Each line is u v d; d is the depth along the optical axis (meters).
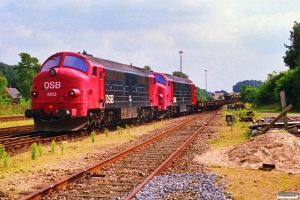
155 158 12.49
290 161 10.86
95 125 21.22
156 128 24.86
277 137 12.10
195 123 27.92
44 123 18.69
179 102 40.31
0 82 75.50
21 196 7.76
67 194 7.77
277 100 51.53
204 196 7.42
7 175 10.07
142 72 29.73
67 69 18.73
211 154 13.12
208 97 186.62
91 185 8.60
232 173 9.81
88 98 19.02
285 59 66.69
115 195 7.70
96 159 12.48
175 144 16.05
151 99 31.20
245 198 7.33
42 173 10.16
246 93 85.94
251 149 11.86
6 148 14.23
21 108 46.34
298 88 44.88
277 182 8.63
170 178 9.26
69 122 18.59
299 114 36.94
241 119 28.59
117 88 23.39
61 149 14.63
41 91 18.69
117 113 24.36
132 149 14.02
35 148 12.77
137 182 8.88
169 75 38.97
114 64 23.80
